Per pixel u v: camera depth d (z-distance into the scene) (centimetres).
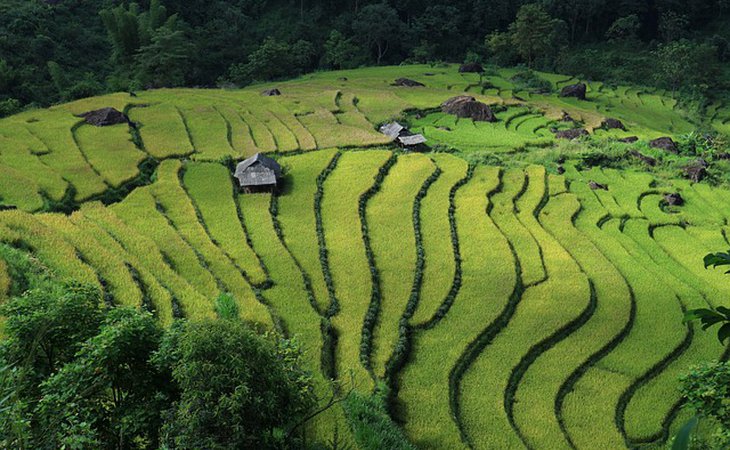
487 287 3400
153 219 3847
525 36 10681
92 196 4103
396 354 2811
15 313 1650
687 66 9919
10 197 3803
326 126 6122
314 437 2077
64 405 1410
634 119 8069
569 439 2456
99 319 1716
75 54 8662
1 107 6147
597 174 5409
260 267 3397
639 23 12044
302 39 10988
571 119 7194
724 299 3512
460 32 12231
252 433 1487
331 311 3095
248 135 5688
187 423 1453
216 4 11075
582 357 2906
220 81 9525
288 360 1741
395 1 11962
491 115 6938
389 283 3403
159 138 5388
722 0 12225
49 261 2964
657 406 2647
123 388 1636
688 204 4944
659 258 3997
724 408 1466
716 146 6162
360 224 4053
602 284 3528
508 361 2850
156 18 9144
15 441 1091
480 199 4531
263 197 4403
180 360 1527
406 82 8619
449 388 2653
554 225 4284
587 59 11056
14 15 8388
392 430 2178
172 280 3083
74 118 5622
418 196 4550
